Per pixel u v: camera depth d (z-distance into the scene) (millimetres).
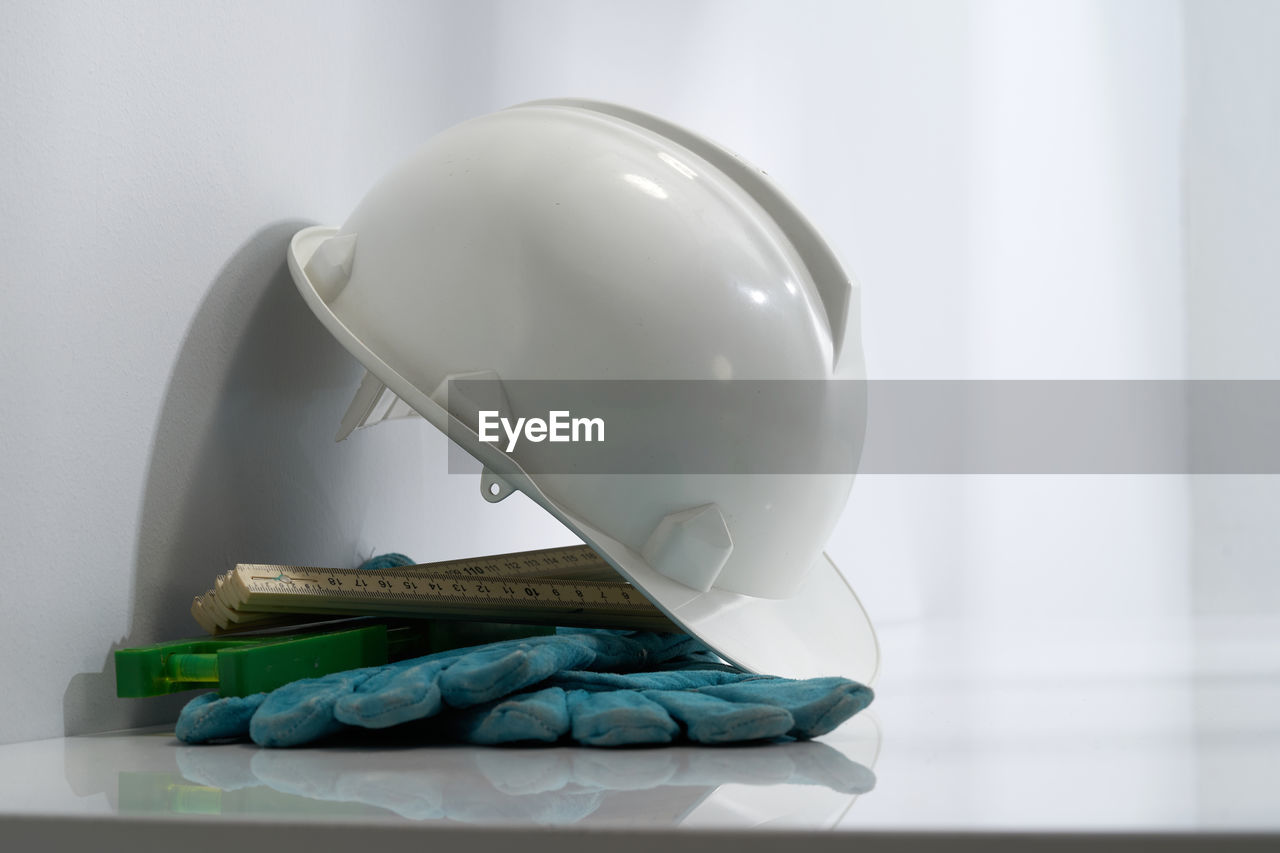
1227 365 2420
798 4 1461
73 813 582
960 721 723
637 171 762
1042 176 2105
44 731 699
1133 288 2381
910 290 1715
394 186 784
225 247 782
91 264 721
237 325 789
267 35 809
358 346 755
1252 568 2352
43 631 700
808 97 1479
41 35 704
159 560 747
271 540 806
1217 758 643
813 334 770
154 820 576
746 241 766
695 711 663
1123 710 750
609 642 746
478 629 798
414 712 658
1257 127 2311
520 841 562
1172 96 2475
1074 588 2145
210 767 639
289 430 818
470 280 753
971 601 1843
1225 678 865
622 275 743
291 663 703
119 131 733
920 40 1770
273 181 811
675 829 555
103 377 725
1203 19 2447
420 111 919
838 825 560
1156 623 1521
